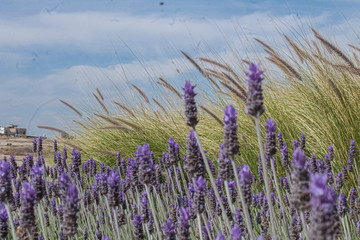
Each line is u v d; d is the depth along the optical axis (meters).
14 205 3.92
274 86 7.34
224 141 2.23
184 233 2.15
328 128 6.03
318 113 6.38
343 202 3.05
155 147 8.01
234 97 7.20
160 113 8.70
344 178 4.68
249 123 7.05
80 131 10.16
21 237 2.65
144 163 2.78
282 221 3.58
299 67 7.20
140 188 3.91
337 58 6.82
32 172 2.54
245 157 6.80
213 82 6.84
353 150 4.68
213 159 7.18
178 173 4.66
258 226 4.27
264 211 3.65
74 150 4.59
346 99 6.17
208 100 8.23
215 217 3.84
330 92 6.30
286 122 6.63
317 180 1.18
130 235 4.05
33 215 2.26
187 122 2.49
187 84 2.50
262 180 4.52
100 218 4.75
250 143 6.73
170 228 2.27
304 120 6.66
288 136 6.52
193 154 2.71
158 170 4.04
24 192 2.23
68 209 2.15
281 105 7.09
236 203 3.92
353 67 5.60
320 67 6.61
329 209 1.16
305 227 2.12
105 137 8.92
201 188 2.51
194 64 6.21
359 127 5.91
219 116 7.89
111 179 2.84
